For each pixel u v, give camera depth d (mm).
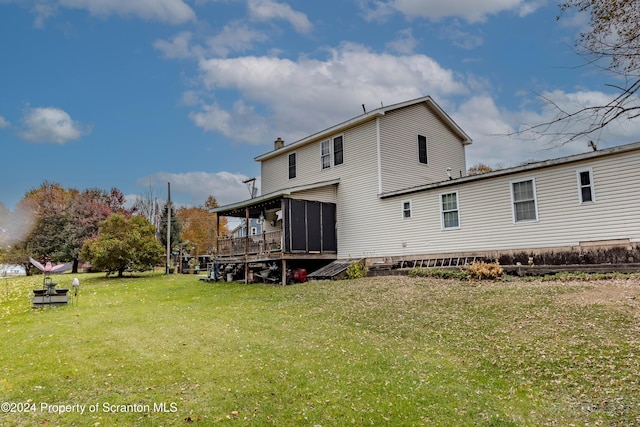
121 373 5688
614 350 5699
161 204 44688
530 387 5004
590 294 8648
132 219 23125
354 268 15695
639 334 6148
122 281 20484
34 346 7227
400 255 15852
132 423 4207
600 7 4477
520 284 10695
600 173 11156
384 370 5699
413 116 18609
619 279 9781
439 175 19469
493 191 13367
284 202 16438
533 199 12422
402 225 15906
